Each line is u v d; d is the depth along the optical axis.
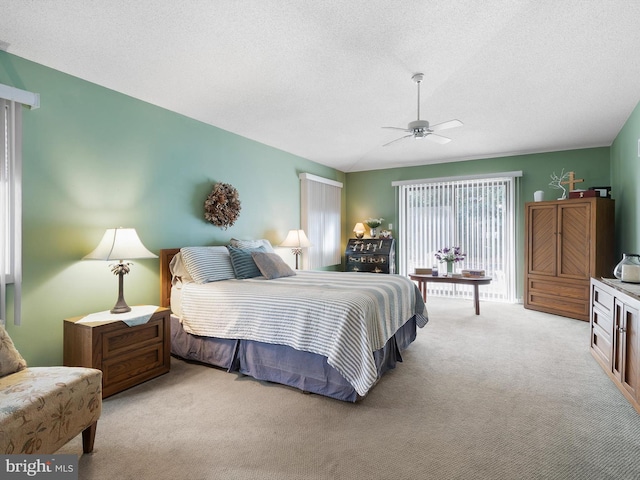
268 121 4.19
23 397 1.44
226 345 2.87
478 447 1.82
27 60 2.49
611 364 2.64
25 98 2.40
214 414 2.19
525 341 3.63
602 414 2.15
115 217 3.07
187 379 2.73
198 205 3.90
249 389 2.55
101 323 2.39
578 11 2.61
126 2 2.16
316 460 1.73
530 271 5.09
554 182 5.43
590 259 4.41
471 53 3.15
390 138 5.17
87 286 2.86
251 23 2.47
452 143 5.36
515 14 2.64
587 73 3.42
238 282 3.27
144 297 3.31
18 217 2.36
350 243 6.57
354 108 4.08
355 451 1.80
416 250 6.45
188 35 2.52
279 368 2.60
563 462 1.69
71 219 2.75
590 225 4.41
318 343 2.36
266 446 1.85
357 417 2.14
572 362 3.03
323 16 2.48
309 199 5.78
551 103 4.05
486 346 3.48
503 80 3.61
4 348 1.71
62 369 1.77
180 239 3.68
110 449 1.82
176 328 3.19
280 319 2.55
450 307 5.29
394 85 3.62
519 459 1.72
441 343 3.58
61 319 2.68
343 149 5.57
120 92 3.12
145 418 2.14
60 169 2.68
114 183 3.06
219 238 4.16
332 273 3.99
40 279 2.56
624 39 2.90
